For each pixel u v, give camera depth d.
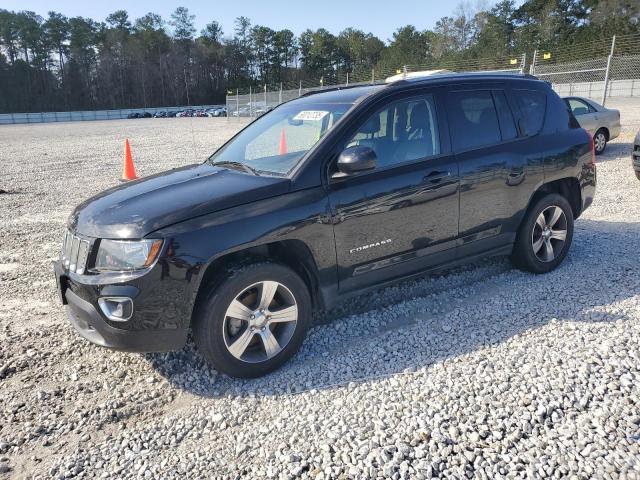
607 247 5.62
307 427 2.84
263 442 2.75
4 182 12.66
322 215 3.53
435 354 3.54
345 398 3.09
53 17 106.25
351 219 3.67
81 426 3.02
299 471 2.50
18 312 4.76
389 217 3.84
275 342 3.46
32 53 103.81
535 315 4.04
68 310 3.68
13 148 24.11
